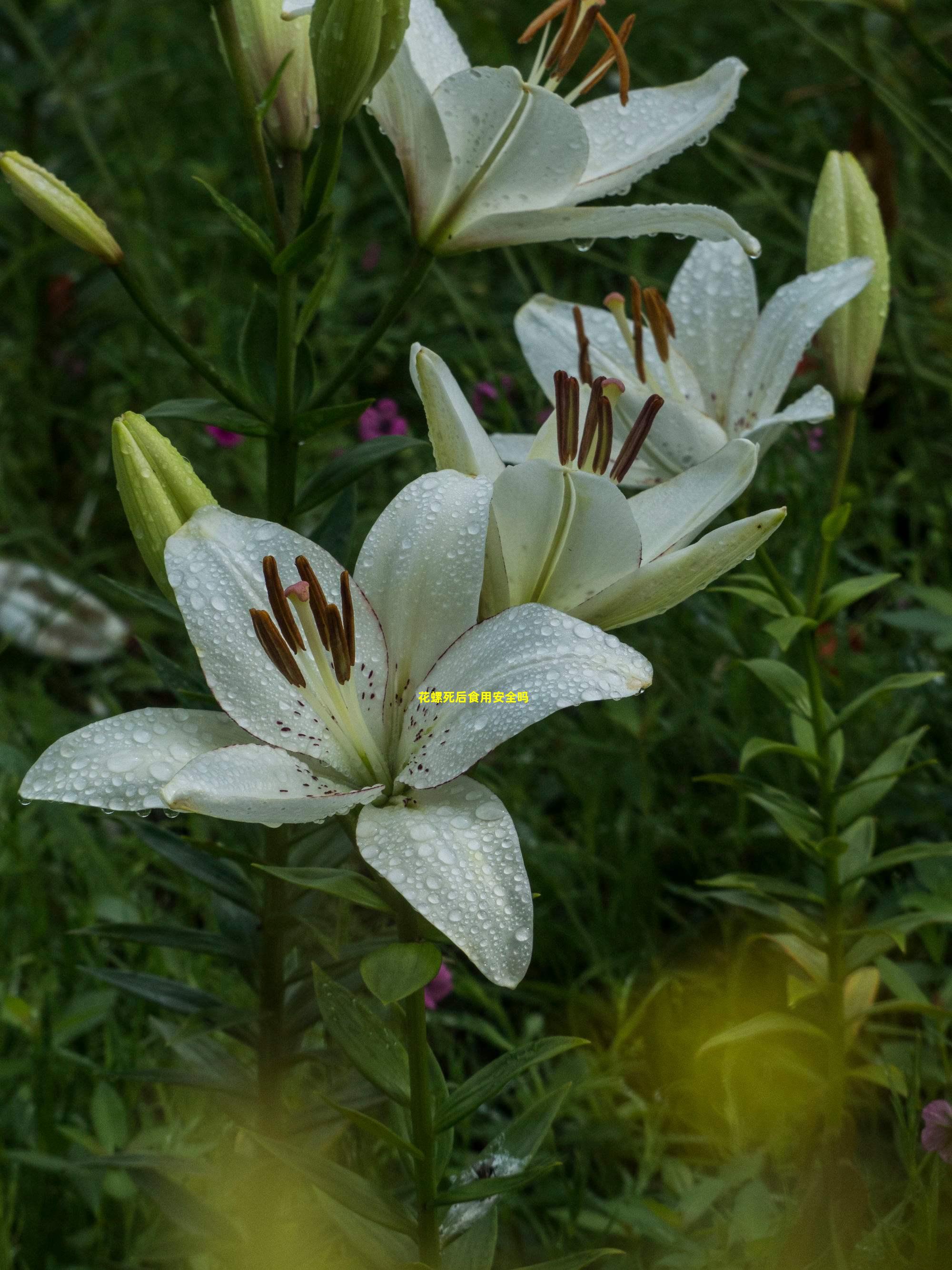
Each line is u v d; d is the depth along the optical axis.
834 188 1.01
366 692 0.88
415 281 0.96
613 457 1.00
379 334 0.97
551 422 0.92
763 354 1.01
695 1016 1.15
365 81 0.92
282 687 0.87
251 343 0.99
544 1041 0.89
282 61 0.97
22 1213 1.04
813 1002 1.13
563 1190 1.06
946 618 1.18
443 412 0.89
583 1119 1.10
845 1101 1.10
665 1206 1.04
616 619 0.89
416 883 0.82
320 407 0.99
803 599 1.24
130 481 0.88
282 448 0.99
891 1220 0.95
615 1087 1.09
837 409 1.04
